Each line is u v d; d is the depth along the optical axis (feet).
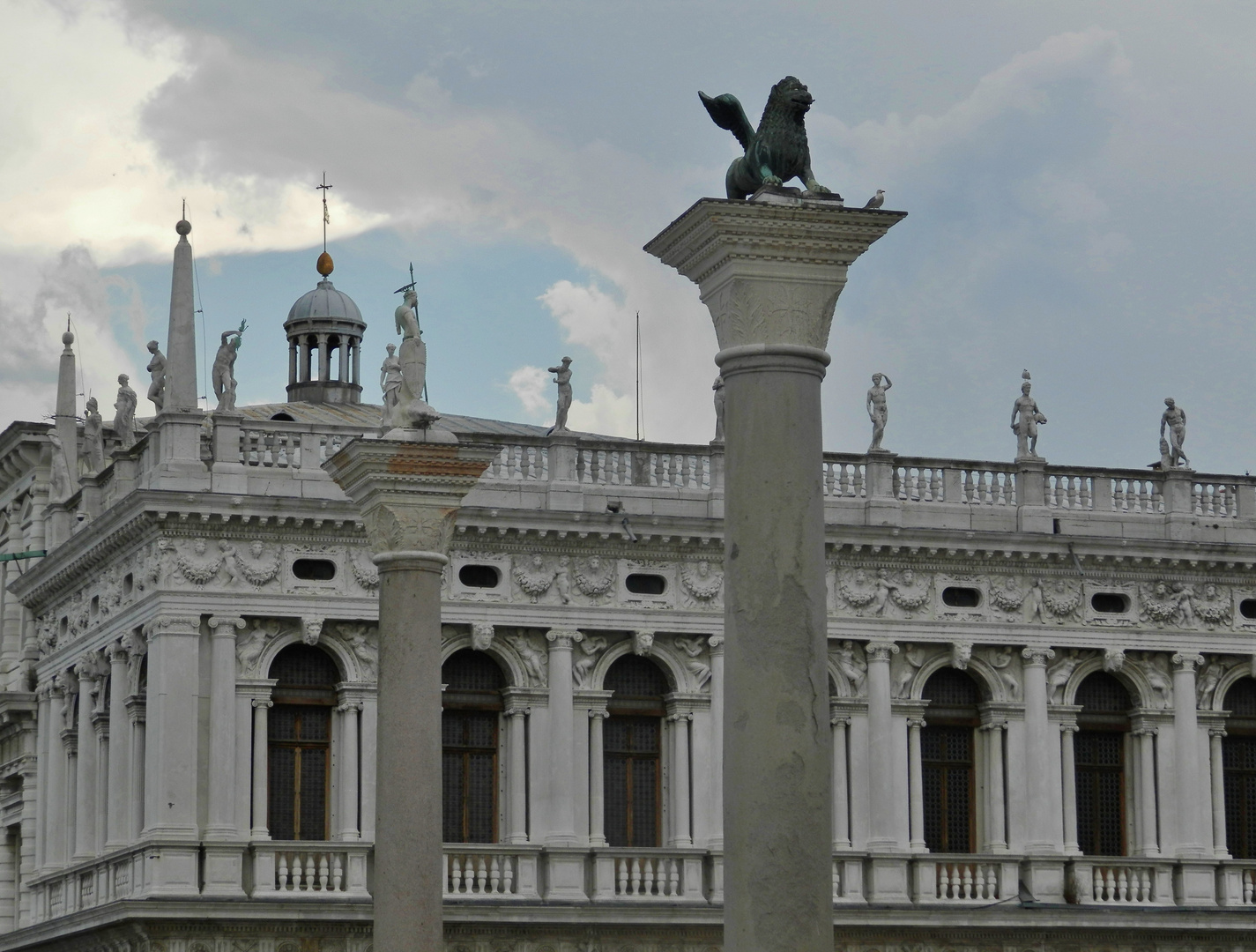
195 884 251.60
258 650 258.57
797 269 112.47
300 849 255.09
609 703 272.10
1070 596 286.66
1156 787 288.30
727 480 112.37
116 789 265.54
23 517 319.88
